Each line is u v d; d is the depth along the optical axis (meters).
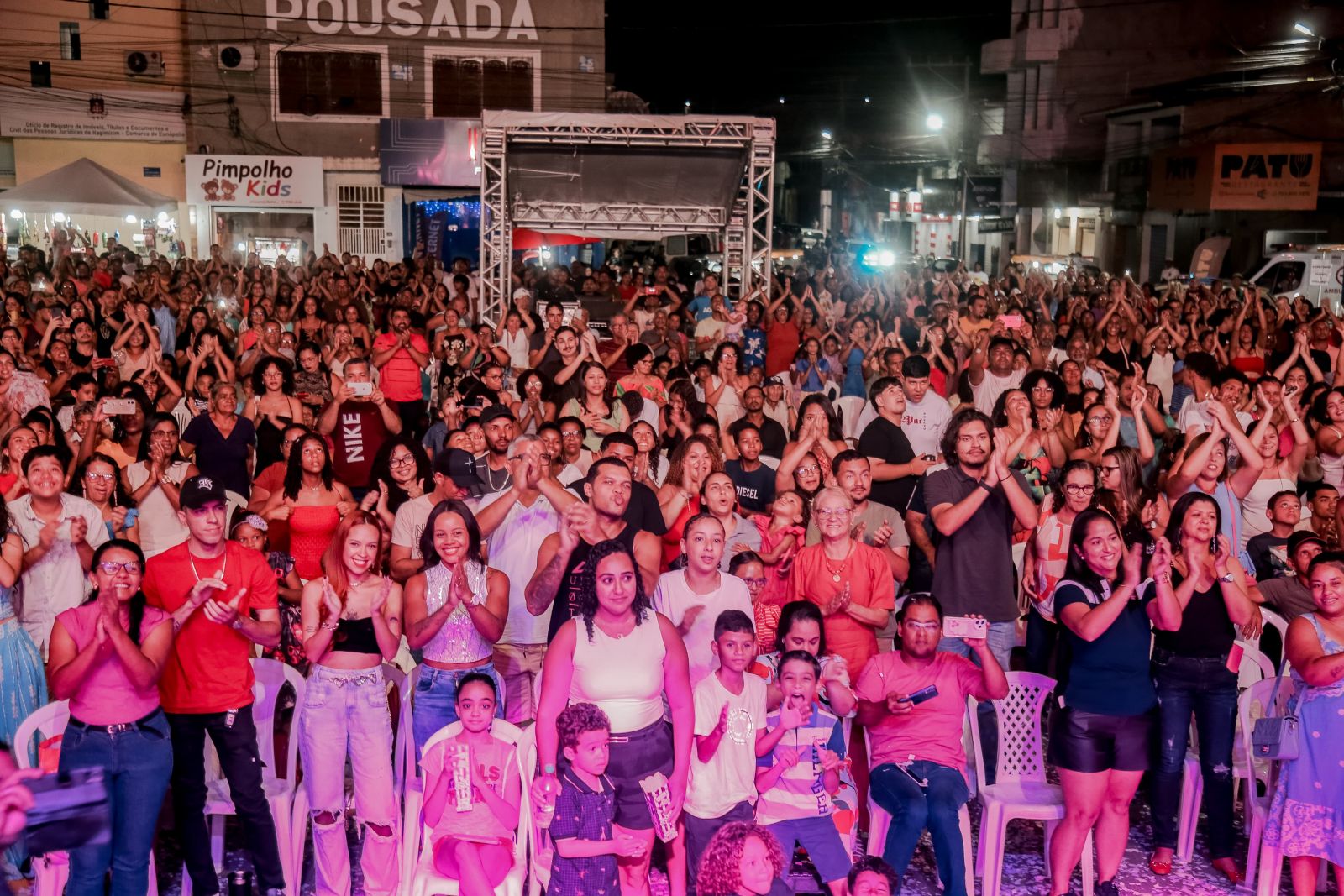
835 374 14.47
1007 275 24.53
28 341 13.08
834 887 5.09
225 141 31.73
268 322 13.23
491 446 6.67
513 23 31.95
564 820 4.77
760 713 5.17
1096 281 22.14
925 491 6.41
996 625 6.31
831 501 5.92
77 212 25.33
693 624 5.50
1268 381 8.20
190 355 11.25
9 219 30.11
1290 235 30.31
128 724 4.91
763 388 10.44
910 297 20.39
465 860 4.92
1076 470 6.28
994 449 6.10
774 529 6.80
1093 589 5.46
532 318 14.59
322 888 5.30
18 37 31.05
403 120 31.41
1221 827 5.74
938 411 8.70
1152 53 45.12
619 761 4.86
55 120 31.23
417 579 5.48
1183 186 31.30
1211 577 5.68
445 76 31.94
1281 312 16.28
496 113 17.83
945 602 6.34
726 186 19.83
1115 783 5.40
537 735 4.93
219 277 19.92
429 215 31.98
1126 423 9.77
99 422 7.93
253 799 5.20
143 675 4.79
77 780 3.98
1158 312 17.00
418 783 5.38
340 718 5.20
